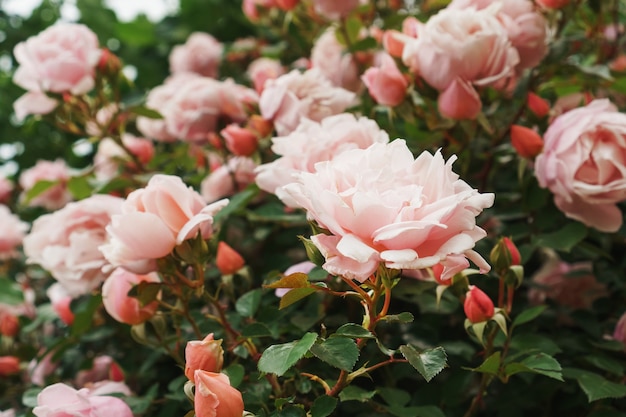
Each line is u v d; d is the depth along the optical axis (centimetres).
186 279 61
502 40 70
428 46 70
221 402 50
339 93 75
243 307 64
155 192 58
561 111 80
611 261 78
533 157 72
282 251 83
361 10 97
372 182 49
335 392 54
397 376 69
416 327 71
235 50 112
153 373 77
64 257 72
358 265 48
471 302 60
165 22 130
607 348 69
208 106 85
